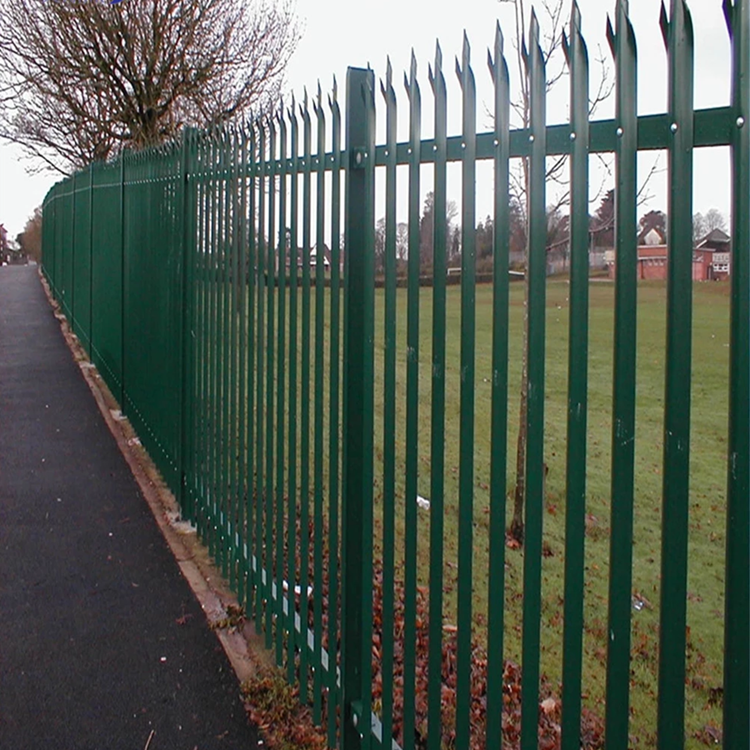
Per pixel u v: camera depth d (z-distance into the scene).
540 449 1.83
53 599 4.32
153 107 13.36
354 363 2.73
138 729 3.20
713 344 8.64
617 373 1.58
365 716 2.74
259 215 3.73
